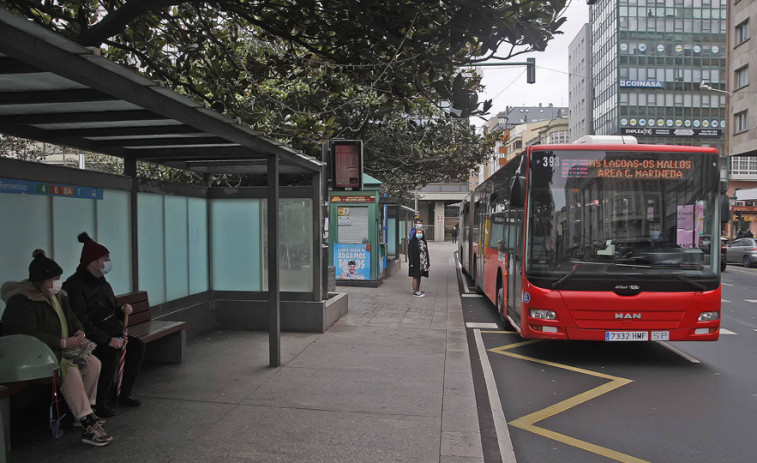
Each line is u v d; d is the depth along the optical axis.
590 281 6.96
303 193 8.60
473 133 17.25
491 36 5.68
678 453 4.39
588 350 8.09
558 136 82.00
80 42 5.73
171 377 5.96
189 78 8.14
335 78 7.77
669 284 6.88
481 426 4.91
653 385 6.30
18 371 3.52
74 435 4.34
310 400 5.24
